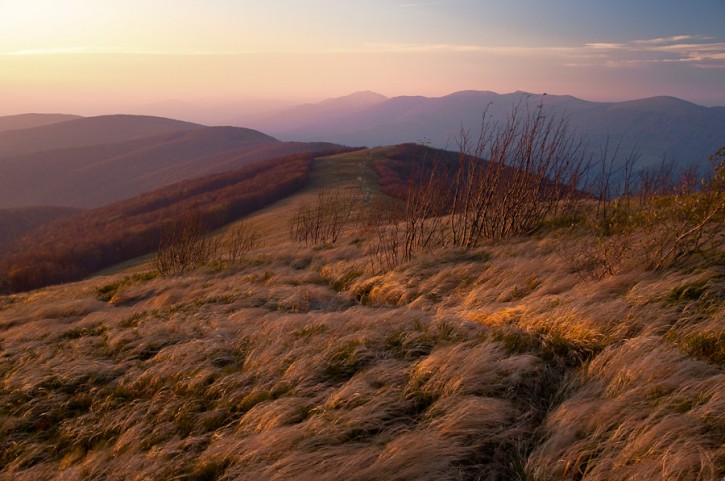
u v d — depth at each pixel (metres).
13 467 5.79
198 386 6.66
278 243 29.89
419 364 5.84
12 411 7.00
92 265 61.09
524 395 4.97
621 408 4.14
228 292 13.43
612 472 3.48
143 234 65.19
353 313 9.01
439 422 4.62
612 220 11.36
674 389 4.23
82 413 6.79
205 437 5.38
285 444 4.62
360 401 5.27
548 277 9.07
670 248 7.93
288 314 9.98
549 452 3.90
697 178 9.29
